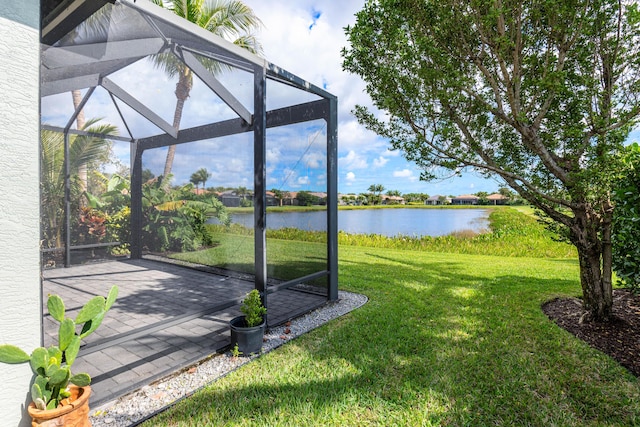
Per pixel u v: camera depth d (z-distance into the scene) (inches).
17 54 70.1
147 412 92.0
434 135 153.9
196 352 129.3
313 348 133.3
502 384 105.7
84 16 104.5
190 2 373.1
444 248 466.9
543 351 128.1
